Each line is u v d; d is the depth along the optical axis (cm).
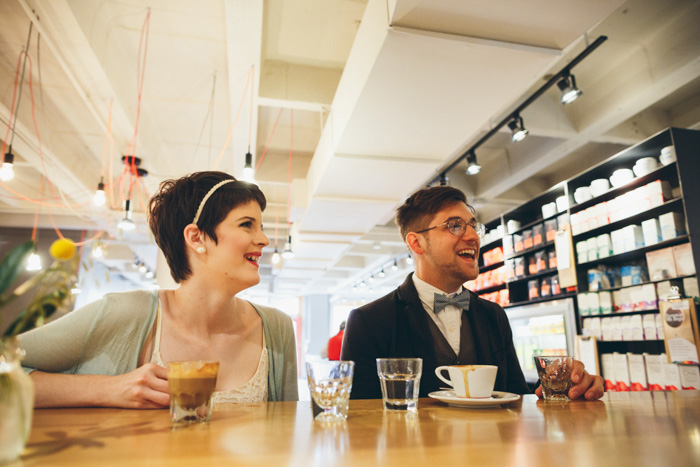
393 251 942
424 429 72
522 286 520
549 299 456
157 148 537
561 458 53
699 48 336
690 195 316
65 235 795
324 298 1812
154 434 66
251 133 452
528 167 530
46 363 109
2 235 761
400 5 214
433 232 169
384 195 489
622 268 376
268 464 50
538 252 481
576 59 329
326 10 368
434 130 339
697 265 306
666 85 363
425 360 158
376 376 156
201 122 499
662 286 335
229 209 116
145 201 678
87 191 630
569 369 110
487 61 253
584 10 217
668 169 335
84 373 115
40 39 370
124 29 365
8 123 438
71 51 337
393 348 162
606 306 380
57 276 56
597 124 425
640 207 350
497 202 646
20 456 52
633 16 347
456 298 169
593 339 380
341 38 400
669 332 312
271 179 625
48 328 110
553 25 228
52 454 54
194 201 117
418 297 170
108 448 57
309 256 883
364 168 409
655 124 455
